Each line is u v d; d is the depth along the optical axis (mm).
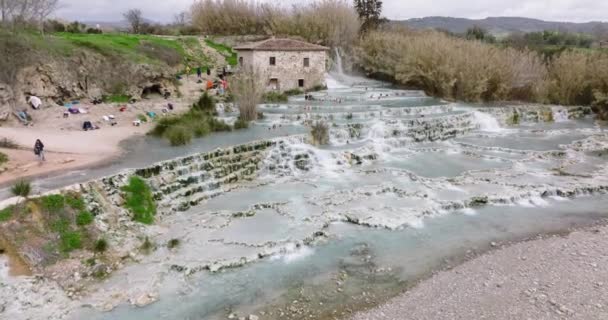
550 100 47781
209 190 22875
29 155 23250
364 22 75312
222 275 15469
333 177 25484
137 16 74500
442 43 51750
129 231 17766
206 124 30875
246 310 13508
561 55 51125
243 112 34312
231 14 70688
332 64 64625
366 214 20203
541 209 21375
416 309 13391
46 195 17000
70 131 29484
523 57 49875
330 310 13469
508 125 40250
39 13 42000
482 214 20766
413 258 16672
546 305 13312
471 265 16078
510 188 23312
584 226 19406
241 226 19125
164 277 15281
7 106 29500
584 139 34312
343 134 31266
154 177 21297
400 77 53875
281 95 44688
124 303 13781
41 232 15883
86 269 15211
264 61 48594
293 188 23750
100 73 37781
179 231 18562
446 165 27734
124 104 36219
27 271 14555
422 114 38562
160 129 29922
